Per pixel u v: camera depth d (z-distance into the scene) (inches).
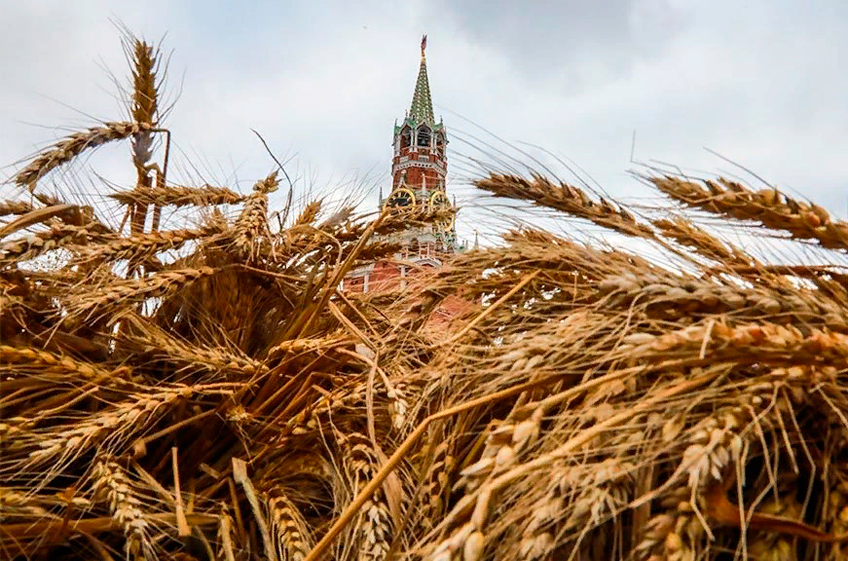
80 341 89.2
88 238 92.0
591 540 52.3
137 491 75.5
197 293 105.0
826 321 50.1
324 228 118.9
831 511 47.9
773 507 50.7
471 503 46.7
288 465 83.6
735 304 51.2
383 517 62.5
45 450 69.5
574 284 69.2
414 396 72.6
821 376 47.4
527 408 50.6
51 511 73.2
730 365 49.3
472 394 64.2
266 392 90.5
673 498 47.0
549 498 48.9
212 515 74.0
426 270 93.4
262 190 114.4
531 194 74.2
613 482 49.4
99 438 73.5
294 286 109.9
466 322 76.9
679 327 55.4
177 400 82.4
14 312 82.6
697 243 66.7
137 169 117.2
